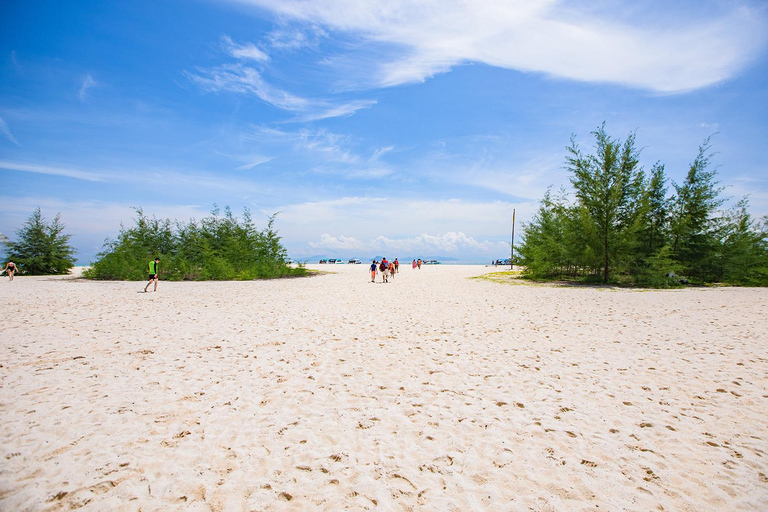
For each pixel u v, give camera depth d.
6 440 4.25
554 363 7.50
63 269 34.88
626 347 8.73
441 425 4.81
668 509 3.23
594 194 24.81
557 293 20.50
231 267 30.75
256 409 5.25
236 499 3.33
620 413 5.18
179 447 4.18
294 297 18.61
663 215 25.50
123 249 29.03
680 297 18.09
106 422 4.74
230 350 8.30
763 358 7.68
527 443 4.36
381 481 3.62
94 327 10.41
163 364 7.21
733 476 3.72
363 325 11.31
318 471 3.77
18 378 6.27
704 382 6.35
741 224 24.77
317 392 5.91
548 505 3.28
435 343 9.14
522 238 31.58
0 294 17.47
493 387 6.18
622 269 24.81
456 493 3.45
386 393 5.91
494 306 15.52
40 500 3.24
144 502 3.26
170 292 20.19
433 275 40.03
